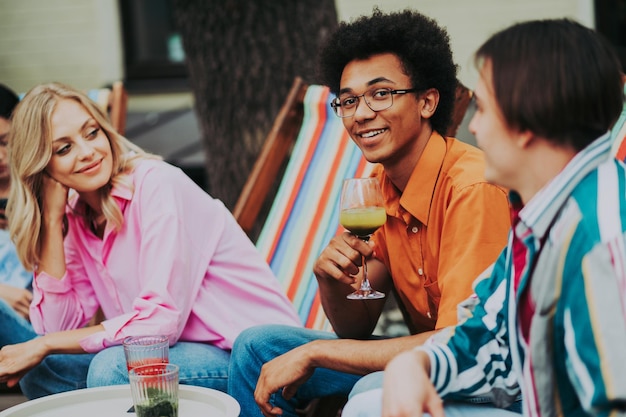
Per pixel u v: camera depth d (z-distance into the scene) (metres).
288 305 2.82
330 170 3.30
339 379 2.30
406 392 1.52
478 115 1.60
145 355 2.15
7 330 2.98
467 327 1.77
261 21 4.33
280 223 3.26
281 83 4.35
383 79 2.21
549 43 1.52
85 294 2.84
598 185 1.49
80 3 7.45
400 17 2.24
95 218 2.77
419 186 2.23
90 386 2.42
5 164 3.34
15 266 3.35
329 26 4.32
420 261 2.29
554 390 1.57
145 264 2.58
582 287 1.43
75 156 2.60
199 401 2.17
